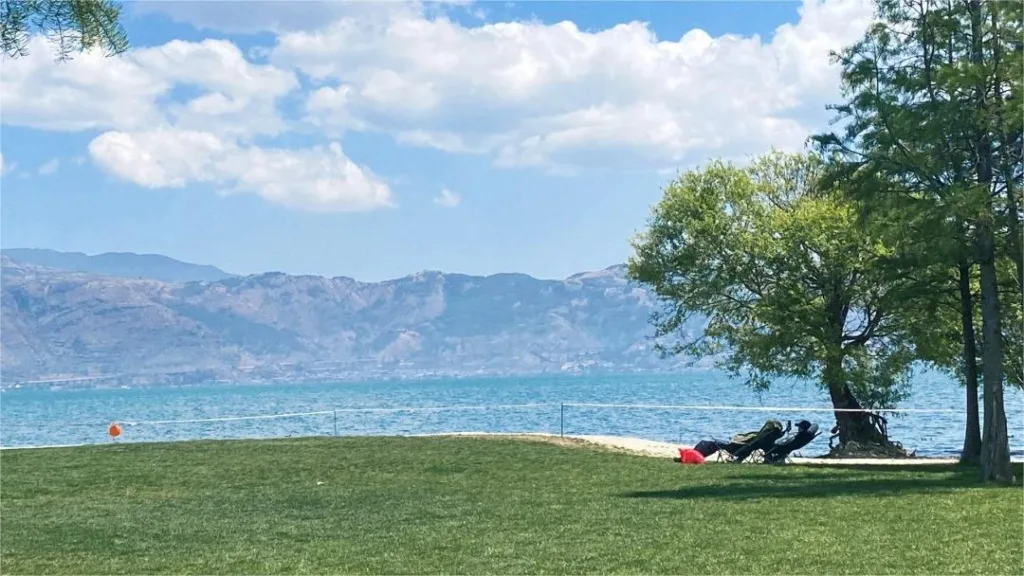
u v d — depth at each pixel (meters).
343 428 58.34
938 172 21.08
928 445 36.38
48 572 12.61
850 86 21.98
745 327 34.19
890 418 47.88
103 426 73.69
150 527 15.82
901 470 23.67
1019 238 20.22
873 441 32.88
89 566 12.90
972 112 20.50
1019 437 40.09
